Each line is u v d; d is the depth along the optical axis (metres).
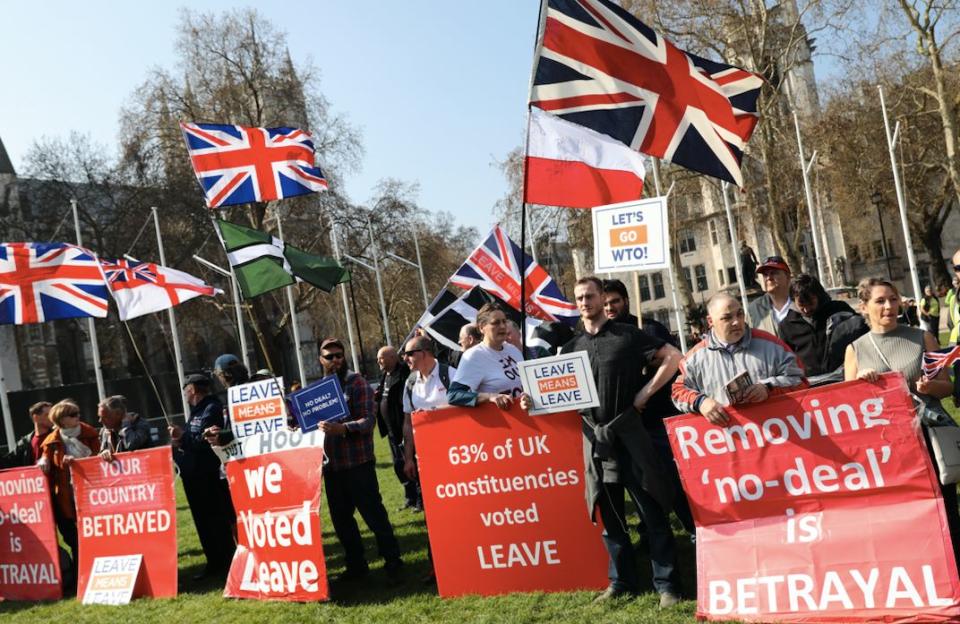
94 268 12.28
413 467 8.34
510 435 6.42
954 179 35.25
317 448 7.16
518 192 46.34
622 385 5.77
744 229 43.22
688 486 5.51
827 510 5.14
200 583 8.54
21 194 46.25
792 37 33.25
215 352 58.47
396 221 48.53
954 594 4.71
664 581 5.75
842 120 41.00
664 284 76.06
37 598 8.91
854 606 4.95
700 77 7.52
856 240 48.25
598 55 7.38
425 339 8.31
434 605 6.45
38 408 9.95
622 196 7.39
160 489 8.21
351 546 7.71
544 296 12.11
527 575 6.40
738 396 5.16
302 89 42.56
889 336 5.43
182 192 41.53
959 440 4.96
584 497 6.25
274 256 10.14
